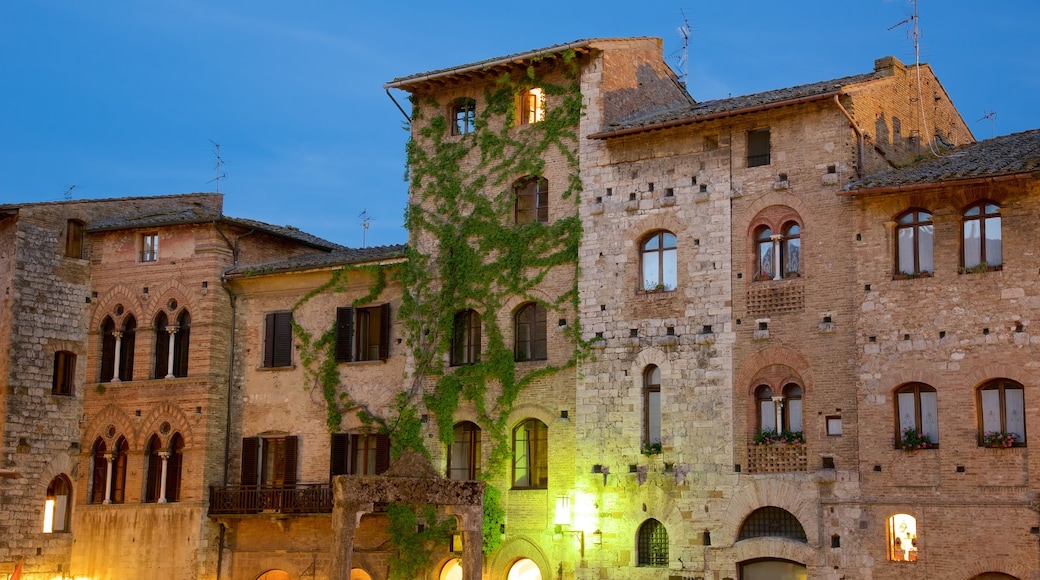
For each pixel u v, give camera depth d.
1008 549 40.38
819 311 44.59
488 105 52.81
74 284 58.72
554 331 49.69
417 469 45.56
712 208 47.16
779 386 45.06
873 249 43.91
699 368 46.50
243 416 56.28
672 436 46.62
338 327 54.53
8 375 55.94
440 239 52.72
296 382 55.34
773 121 46.50
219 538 55.38
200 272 56.97
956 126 54.09
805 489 43.88
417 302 52.84
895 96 48.69
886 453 42.72
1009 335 41.31
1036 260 41.22
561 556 48.03
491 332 50.81
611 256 48.91
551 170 50.94
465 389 51.06
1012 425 41.31
